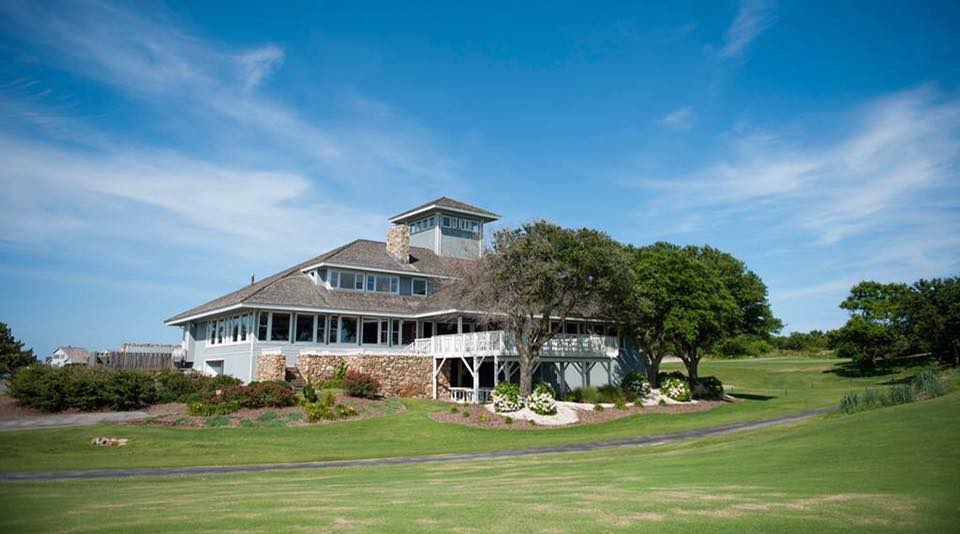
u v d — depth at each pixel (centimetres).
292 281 3641
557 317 3456
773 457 1366
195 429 2281
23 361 5000
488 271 2983
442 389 3541
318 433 2336
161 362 4253
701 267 3709
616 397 3522
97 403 2581
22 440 1964
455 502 963
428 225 4647
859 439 1409
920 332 4762
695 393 4044
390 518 833
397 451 2059
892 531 702
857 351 5619
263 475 1511
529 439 2406
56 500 1060
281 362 3159
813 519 765
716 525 756
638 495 987
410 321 3950
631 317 3512
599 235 2978
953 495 866
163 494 1145
